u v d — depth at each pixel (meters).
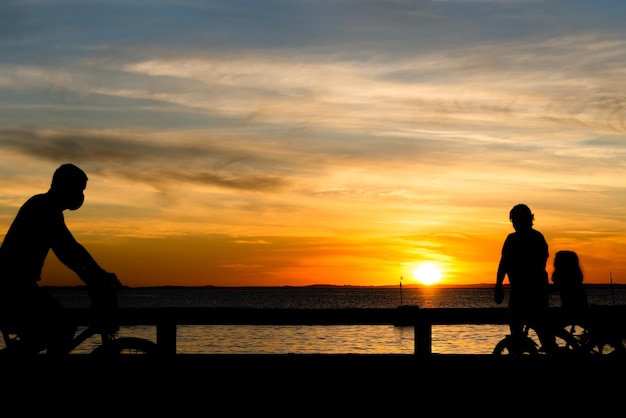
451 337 26.44
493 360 6.63
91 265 6.06
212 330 32.59
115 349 6.43
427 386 6.59
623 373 6.50
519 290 8.01
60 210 6.07
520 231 8.24
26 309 5.91
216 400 6.53
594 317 7.55
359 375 6.62
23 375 6.09
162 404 6.45
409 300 182.25
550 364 6.58
